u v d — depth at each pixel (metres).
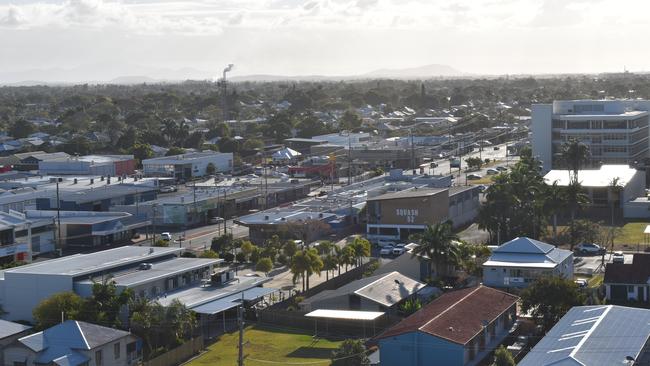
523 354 68.38
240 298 83.56
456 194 136.12
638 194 156.62
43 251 121.12
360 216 136.88
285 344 75.56
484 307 73.62
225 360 71.31
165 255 95.81
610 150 184.62
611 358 56.72
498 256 94.44
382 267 96.38
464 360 65.25
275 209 143.75
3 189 153.00
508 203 117.62
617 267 87.19
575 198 116.06
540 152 190.38
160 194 160.38
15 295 83.19
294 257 92.88
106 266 85.88
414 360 65.75
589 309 70.12
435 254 91.94
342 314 79.69
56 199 140.50
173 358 70.88
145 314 72.88
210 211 148.75
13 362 65.06
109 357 67.12
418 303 81.50
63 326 67.88
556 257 94.00
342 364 65.38
